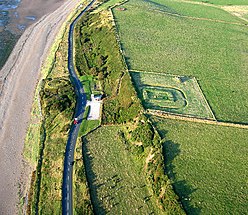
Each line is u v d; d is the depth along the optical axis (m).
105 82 81.81
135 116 66.25
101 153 61.34
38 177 57.78
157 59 85.25
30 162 62.62
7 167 61.72
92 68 86.88
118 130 66.62
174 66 82.69
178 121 63.56
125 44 91.25
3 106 77.25
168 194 49.75
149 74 78.25
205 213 47.28
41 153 62.66
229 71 83.12
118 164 59.19
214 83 77.25
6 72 89.88
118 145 63.09
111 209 51.25
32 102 78.75
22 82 85.88
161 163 54.25
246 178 52.94
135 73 78.25
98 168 58.28
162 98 69.81
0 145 66.50
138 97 69.31
